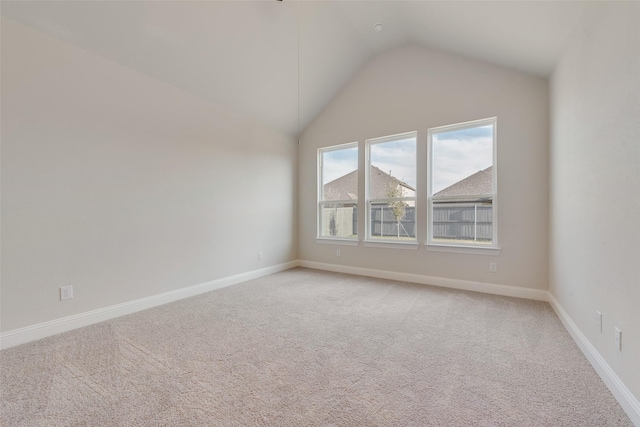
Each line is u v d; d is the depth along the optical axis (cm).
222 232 387
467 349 210
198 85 344
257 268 439
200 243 360
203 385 169
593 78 188
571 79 231
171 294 327
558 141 272
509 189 334
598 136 180
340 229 479
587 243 198
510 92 332
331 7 327
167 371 183
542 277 320
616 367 154
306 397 157
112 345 219
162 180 321
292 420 140
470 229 365
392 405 150
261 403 152
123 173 288
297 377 176
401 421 138
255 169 437
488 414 142
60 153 246
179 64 310
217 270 380
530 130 322
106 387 167
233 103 391
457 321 263
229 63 333
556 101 278
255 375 179
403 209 416
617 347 153
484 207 355
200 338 231
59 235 246
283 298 334
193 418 141
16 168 223
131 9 245
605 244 169
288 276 441
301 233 516
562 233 261
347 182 470
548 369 183
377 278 425
